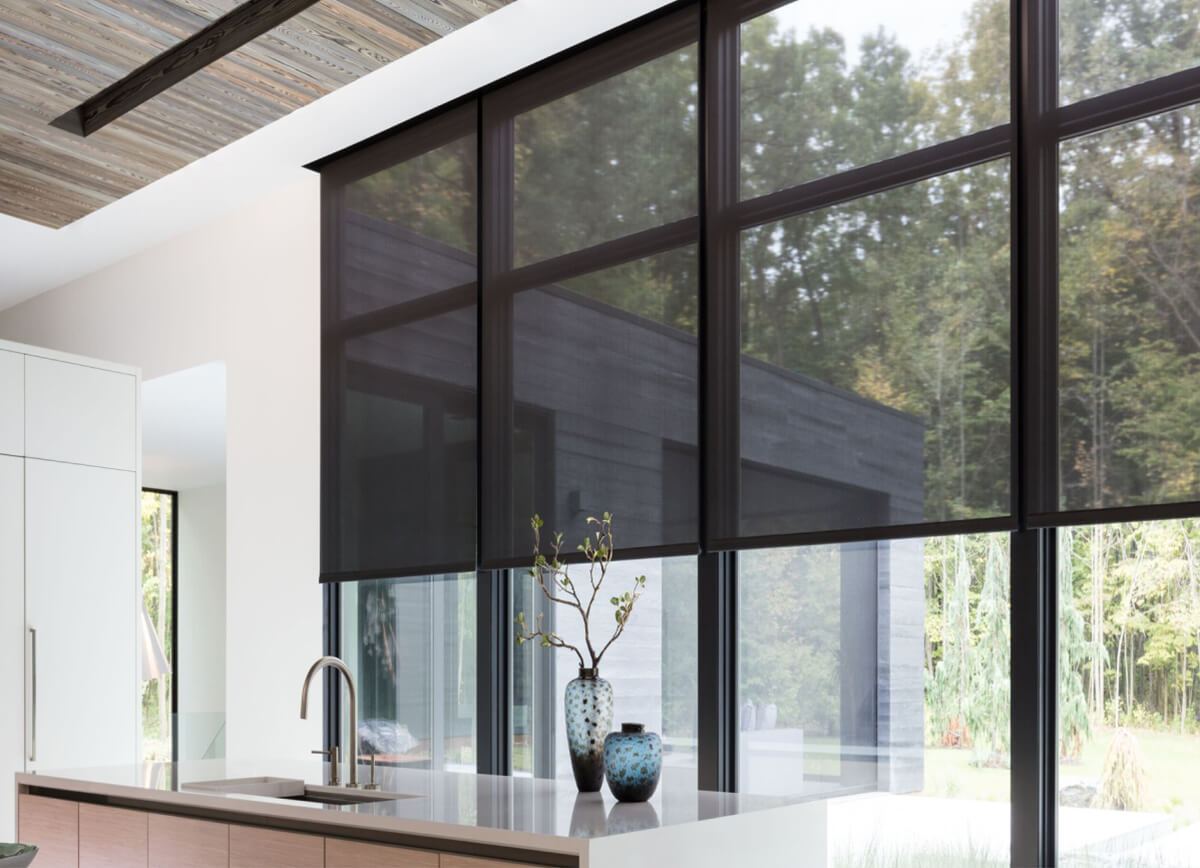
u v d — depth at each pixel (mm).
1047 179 3098
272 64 3885
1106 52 3027
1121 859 2949
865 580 3490
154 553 9578
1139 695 2961
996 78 3230
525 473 4262
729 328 3736
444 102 4625
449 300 4594
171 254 5812
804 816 2801
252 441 5316
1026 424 3062
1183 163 2857
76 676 5043
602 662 4070
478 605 4395
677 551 3770
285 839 2785
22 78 3957
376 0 3496
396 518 4684
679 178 3934
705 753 3715
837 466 3428
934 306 3279
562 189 4273
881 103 3471
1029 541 3094
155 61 4094
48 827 3518
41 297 6562
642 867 2336
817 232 3568
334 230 5062
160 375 5789
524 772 4262
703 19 3916
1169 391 2816
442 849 2494
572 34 4133
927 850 3293
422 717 4660
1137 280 2902
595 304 4125
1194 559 2904
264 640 5172
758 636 3717
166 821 3115
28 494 4949
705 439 3768
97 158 4613
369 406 4848
